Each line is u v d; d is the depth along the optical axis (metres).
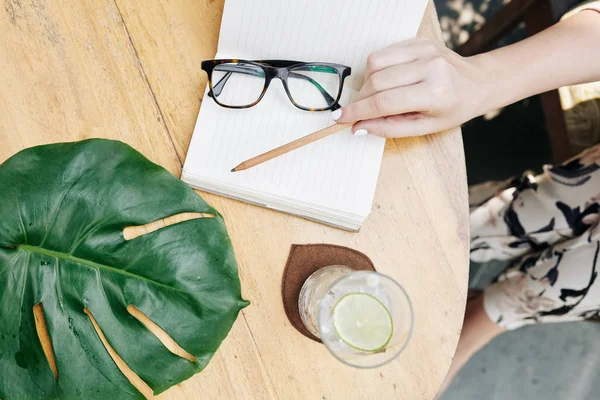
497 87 0.81
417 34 0.83
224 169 0.78
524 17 1.18
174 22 0.80
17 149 0.77
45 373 0.72
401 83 0.75
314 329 0.78
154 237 0.72
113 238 0.72
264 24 0.77
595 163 1.03
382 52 0.76
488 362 1.62
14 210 0.70
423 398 0.80
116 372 0.73
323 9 0.76
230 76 0.78
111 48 0.79
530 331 1.64
